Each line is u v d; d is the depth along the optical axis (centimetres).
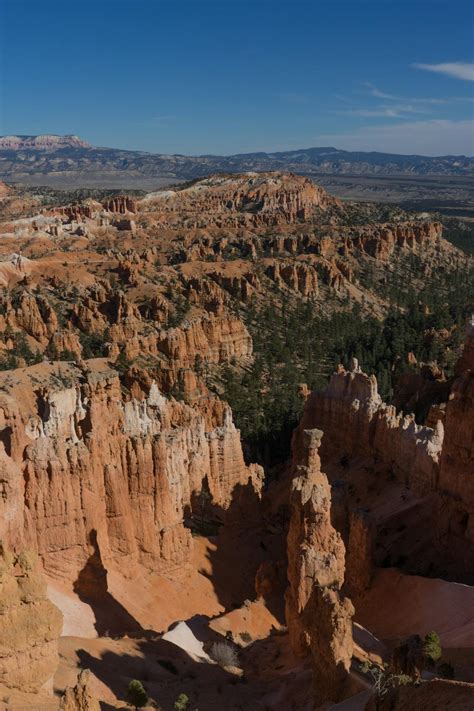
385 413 7106
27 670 2564
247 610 4659
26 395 8788
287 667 3741
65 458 4362
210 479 6806
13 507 3997
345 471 7288
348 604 3097
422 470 6109
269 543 6531
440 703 2153
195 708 3016
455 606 4181
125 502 4772
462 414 5228
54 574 4322
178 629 4200
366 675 3081
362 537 4828
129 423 6394
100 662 3334
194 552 5659
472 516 5103
